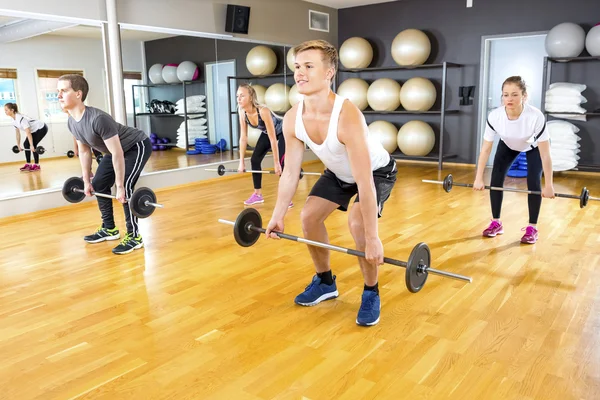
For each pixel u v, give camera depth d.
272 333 1.80
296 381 1.49
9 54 3.75
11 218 3.59
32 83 3.89
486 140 2.76
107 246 2.91
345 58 6.26
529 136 2.57
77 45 4.06
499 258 2.58
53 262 2.63
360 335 1.78
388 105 5.98
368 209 1.56
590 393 1.40
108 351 1.69
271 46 5.79
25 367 1.60
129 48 4.41
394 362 1.59
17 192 3.75
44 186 3.97
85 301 2.12
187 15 4.82
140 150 2.77
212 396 1.42
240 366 1.58
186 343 1.74
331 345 1.71
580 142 5.30
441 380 1.48
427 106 5.84
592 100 5.18
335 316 1.94
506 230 3.12
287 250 2.77
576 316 1.90
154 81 4.63
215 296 2.15
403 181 4.98
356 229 1.72
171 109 4.79
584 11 5.13
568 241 2.86
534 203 2.78
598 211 3.57
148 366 1.59
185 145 4.96
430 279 2.30
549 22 5.33
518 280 2.28
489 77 5.84
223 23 5.19
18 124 3.83
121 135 2.70
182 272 2.46
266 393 1.43
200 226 3.31
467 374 1.51
